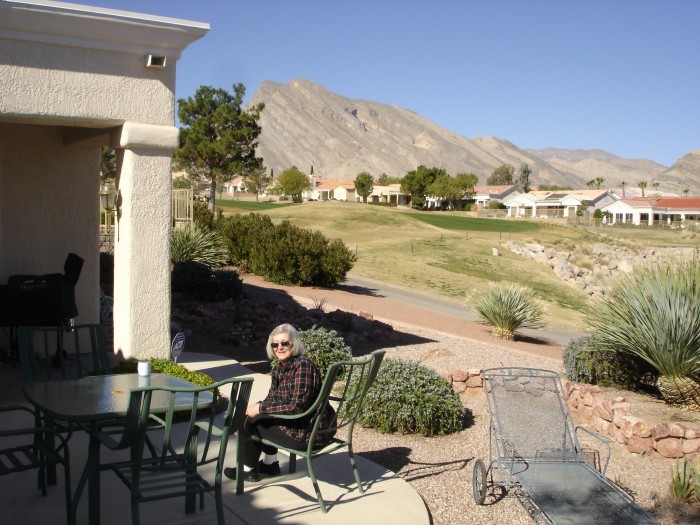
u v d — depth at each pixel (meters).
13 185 9.59
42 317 8.88
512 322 17.12
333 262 23.36
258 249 23.05
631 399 9.48
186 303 14.12
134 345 7.79
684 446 7.33
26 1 6.80
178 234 21.80
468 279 33.16
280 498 5.45
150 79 7.77
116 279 8.12
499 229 67.50
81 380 5.48
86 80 7.43
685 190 167.25
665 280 9.29
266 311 13.70
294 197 131.88
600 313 10.23
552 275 42.62
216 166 55.62
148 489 4.34
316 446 5.40
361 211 62.88
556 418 6.90
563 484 5.85
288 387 5.28
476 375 9.59
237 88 56.97
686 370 8.74
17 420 6.93
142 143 7.68
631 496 6.22
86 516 4.86
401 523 5.17
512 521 5.62
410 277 31.31
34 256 9.78
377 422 7.80
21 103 7.13
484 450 7.37
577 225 93.44
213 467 5.96
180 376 7.45
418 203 129.75
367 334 13.62
